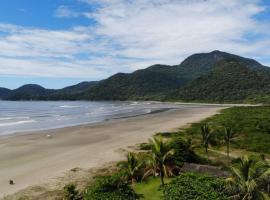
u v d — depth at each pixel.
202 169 43.12
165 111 172.00
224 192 31.48
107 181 33.78
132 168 42.75
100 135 82.00
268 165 33.03
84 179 44.06
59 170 48.69
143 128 95.31
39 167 50.41
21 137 79.81
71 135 82.31
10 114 169.12
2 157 57.09
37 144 69.75
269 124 94.38
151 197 36.53
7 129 98.06
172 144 49.06
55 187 40.72
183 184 32.56
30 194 38.19
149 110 182.25
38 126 106.12
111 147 66.00
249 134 82.19
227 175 41.34
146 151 60.94
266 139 74.69
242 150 64.81
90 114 158.00
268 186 31.89
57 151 62.25
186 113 155.75
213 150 63.31
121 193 32.41
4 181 43.16
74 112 178.50
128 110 185.50
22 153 60.50
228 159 55.50
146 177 42.56
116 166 50.75
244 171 31.70
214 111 169.38
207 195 30.38
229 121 107.81
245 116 126.31
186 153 48.25
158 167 41.44
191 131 86.06
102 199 31.30
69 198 34.69
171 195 31.58
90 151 62.22
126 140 74.38
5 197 37.16
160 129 93.00
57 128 98.25
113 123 109.62
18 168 49.75
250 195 30.56
